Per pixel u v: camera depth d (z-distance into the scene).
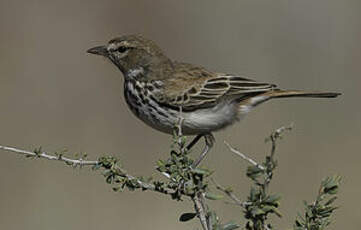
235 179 15.65
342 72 19.91
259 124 17.34
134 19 19.81
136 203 15.30
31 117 17.41
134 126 17.36
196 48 20.05
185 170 8.05
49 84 18.39
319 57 20.22
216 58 20.03
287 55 20.16
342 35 20.61
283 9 20.81
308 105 18.14
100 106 17.97
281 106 18.08
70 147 16.64
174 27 20.09
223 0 20.59
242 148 16.53
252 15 20.69
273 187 15.76
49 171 15.88
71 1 19.66
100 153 16.58
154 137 17.16
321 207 7.85
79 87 18.41
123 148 16.86
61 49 19.08
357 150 16.94
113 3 19.80
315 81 19.70
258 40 20.36
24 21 19.27
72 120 17.47
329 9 20.83
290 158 16.53
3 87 18.08
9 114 17.42
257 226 7.93
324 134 17.52
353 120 18.38
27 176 15.76
